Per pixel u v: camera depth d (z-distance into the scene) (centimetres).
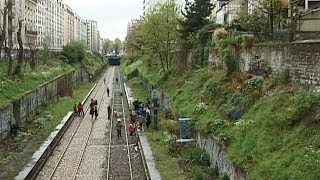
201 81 3500
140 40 6575
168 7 5609
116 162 2791
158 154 2764
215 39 3622
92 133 3759
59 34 13362
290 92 2000
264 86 2356
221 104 2694
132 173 2538
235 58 2959
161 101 4647
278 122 1809
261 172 1597
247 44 2723
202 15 4750
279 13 3155
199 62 4097
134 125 3753
